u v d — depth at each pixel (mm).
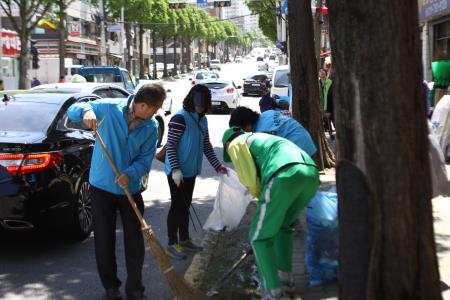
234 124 4582
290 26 9664
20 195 5234
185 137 5363
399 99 2578
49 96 6586
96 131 4145
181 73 80938
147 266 5426
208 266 5121
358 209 2697
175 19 63188
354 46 2629
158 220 6961
